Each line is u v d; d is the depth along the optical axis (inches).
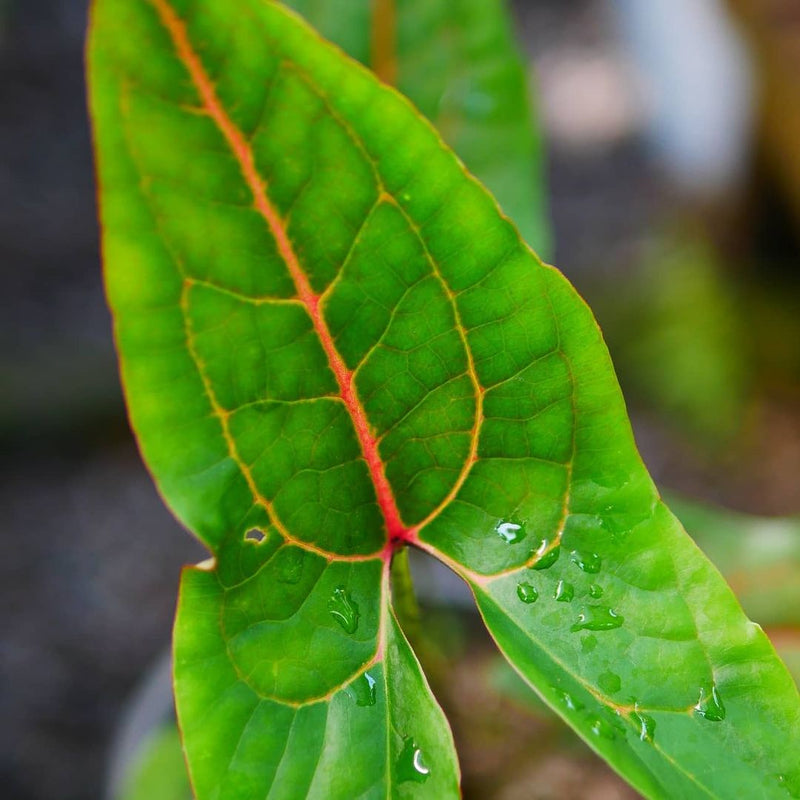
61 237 98.3
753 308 71.6
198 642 17.3
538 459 17.8
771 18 63.9
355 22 22.6
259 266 16.9
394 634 17.9
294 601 17.6
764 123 66.8
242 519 17.3
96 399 75.7
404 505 18.0
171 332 16.9
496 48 22.8
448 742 17.6
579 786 25.4
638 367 74.2
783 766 17.5
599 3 143.4
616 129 116.8
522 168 23.1
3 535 67.5
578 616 17.8
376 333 17.3
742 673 17.7
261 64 16.5
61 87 121.7
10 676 57.0
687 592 17.8
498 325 17.4
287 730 17.4
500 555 18.0
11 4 131.0
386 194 16.9
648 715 17.5
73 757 51.9
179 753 25.8
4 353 80.7
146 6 16.2
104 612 61.6
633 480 17.8
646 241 91.6
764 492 66.1
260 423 17.2
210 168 16.6
